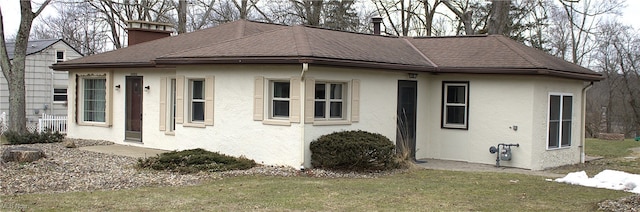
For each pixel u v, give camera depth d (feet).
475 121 44.78
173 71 48.78
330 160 36.58
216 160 37.52
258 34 43.78
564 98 46.19
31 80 87.86
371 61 39.73
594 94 121.49
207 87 41.70
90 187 30.25
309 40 39.63
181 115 43.39
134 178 33.12
